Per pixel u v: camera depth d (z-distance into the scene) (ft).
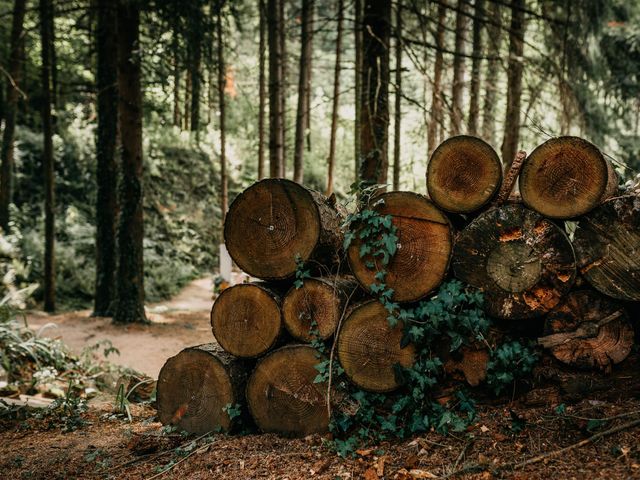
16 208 55.98
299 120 44.83
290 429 12.83
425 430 11.75
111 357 28.89
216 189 74.43
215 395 13.55
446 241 11.83
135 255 38.78
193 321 41.52
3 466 13.20
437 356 12.07
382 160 23.32
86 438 15.08
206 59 36.09
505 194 11.64
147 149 71.31
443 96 24.53
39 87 66.85
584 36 28.32
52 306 44.06
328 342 12.76
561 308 11.28
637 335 11.29
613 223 10.80
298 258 12.57
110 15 41.83
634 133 38.86
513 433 10.91
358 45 41.57
